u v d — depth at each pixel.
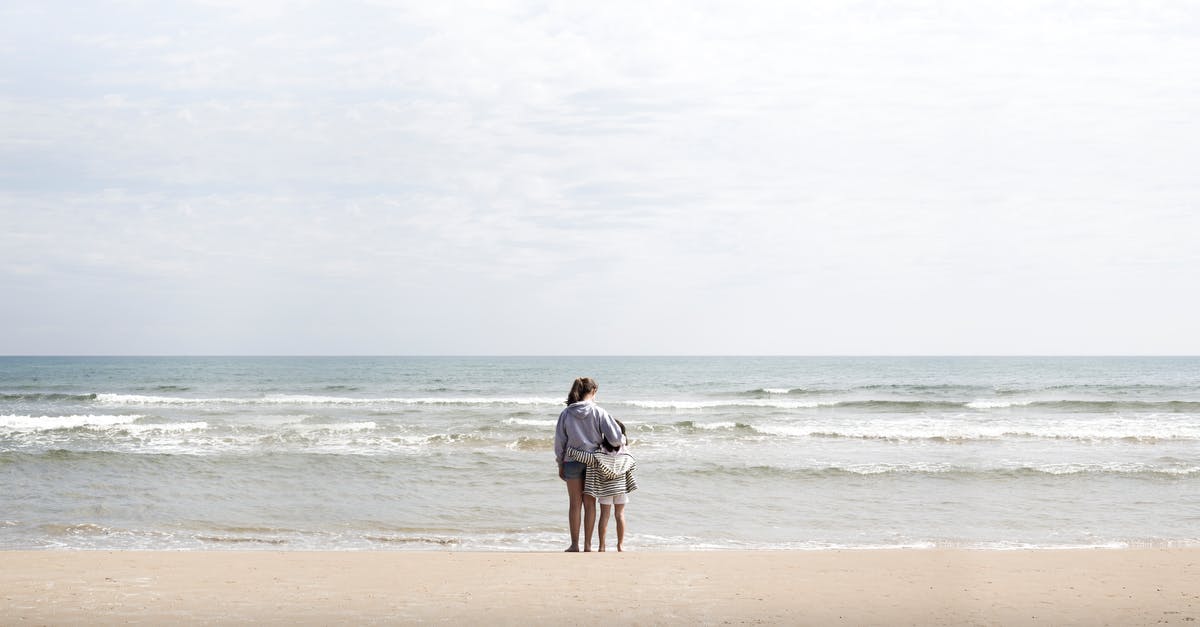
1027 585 6.09
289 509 11.18
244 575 6.35
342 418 26.05
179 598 5.48
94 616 4.96
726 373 77.88
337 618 4.93
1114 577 6.45
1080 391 42.31
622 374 75.19
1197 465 15.08
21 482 12.96
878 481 13.60
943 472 14.34
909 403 30.70
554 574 6.42
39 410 29.67
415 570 6.61
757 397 39.56
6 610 5.11
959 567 6.91
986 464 15.35
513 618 4.95
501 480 13.53
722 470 14.44
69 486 12.66
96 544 9.15
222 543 9.26
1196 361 146.50
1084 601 5.52
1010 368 93.81
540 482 13.38
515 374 72.75
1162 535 9.88
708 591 5.78
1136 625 4.88
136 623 4.80
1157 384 50.56
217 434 20.36
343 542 9.35
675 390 46.50
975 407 30.38
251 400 34.19
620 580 6.18
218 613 5.05
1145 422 24.08
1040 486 13.17
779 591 5.80
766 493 12.59
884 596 5.65
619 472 7.77
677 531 10.08
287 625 4.77
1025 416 26.69
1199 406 29.59
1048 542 9.49
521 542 9.40
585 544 7.89
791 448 18.03
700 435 20.42
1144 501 11.99
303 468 14.48
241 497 11.99
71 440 19.11
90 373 70.50
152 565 6.81
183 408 30.86
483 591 5.74
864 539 9.64
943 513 11.17
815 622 4.92
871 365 110.44
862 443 19.02
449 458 15.85
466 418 26.14
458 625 4.78
